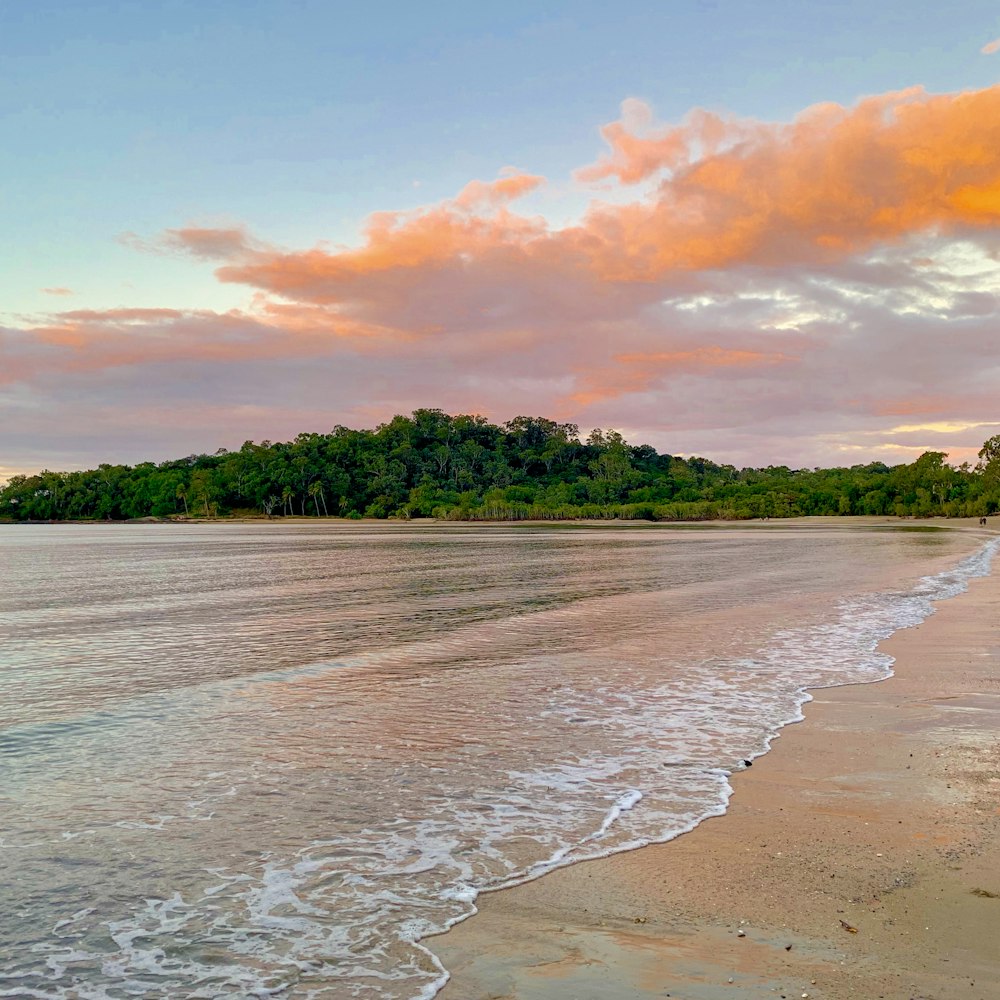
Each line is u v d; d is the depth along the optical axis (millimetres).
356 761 8984
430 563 47156
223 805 7641
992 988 4344
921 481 158750
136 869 6246
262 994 4570
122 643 18047
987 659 14664
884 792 7688
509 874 6027
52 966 4910
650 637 17953
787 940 4914
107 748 9641
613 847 6484
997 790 7695
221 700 12195
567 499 197000
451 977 4652
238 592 30375
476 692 12508
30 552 67562
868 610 22344
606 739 9766
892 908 5293
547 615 22109
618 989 4430
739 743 9523
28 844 6750
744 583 31484
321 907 5582
